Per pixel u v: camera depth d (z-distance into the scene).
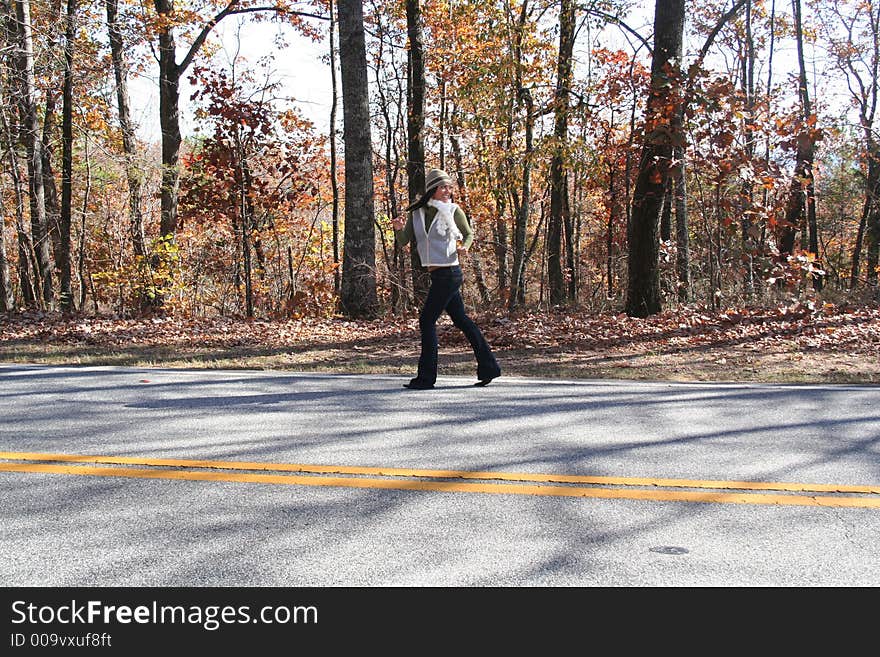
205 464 4.48
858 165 31.28
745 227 13.82
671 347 10.35
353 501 3.84
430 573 3.02
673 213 18.06
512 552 3.21
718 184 13.18
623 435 5.22
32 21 17.03
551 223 23.58
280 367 8.78
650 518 3.60
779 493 3.97
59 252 20.66
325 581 2.96
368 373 8.38
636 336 11.23
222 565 3.10
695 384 7.50
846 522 3.56
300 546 3.27
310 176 21.50
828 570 3.05
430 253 6.96
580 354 9.93
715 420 5.70
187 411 6.01
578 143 18.80
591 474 4.29
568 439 5.10
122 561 3.13
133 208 20.16
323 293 19.31
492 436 5.18
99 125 20.28
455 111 22.59
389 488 4.04
